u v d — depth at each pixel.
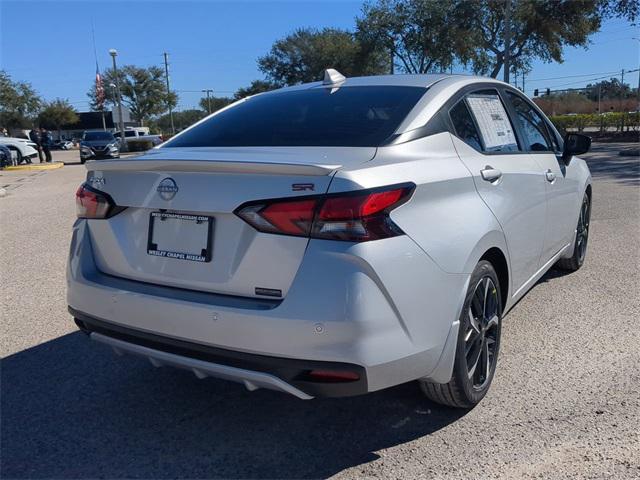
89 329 3.15
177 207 2.76
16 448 2.99
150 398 3.49
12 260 6.84
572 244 5.25
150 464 2.85
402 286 2.56
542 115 4.80
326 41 48.12
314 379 2.49
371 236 2.48
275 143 3.19
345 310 2.42
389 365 2.54
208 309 2.60
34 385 3.67
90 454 2.94
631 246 6.56
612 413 3.14
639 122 29.59
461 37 33.69
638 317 4.47
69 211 10.71
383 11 36.81
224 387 3.62
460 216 2.95
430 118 3.21
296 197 2.49
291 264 2.49
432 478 2.67
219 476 2.74
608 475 2.63
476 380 3.20
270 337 2.48
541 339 4.13
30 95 55.94
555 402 3.28
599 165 16.19
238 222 2.62
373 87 3.61
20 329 4.60
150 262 2.90
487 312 3.29
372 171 2.59
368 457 2.85
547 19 31.45
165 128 92.44
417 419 3.16
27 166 24.20
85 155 26.69
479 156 3.38
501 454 2.82
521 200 3.70
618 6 24.81
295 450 2.93
